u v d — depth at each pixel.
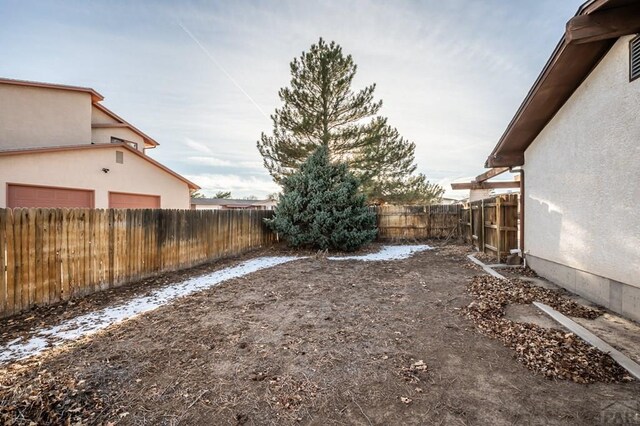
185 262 6.99
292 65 12.13
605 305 3.93
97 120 13.32
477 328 3.32
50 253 4.31
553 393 2.15
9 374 2.45
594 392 2.15
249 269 7.01
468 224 10.73
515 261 6.81
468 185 9.25
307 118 11.99
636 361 2.53
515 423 1.87
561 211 4.96
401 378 2.38
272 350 2.89
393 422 1.90
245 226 9.40
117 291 5.08
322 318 3.74
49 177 8.59
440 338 3.10
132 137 14.46
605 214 3.91
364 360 2.68
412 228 12.82
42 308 4.14
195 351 2.88
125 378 2.41
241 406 2.07
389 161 14.31
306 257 8.60
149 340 3.13
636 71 3.37
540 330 3.22
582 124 4.38
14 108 10.35
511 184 8.31
